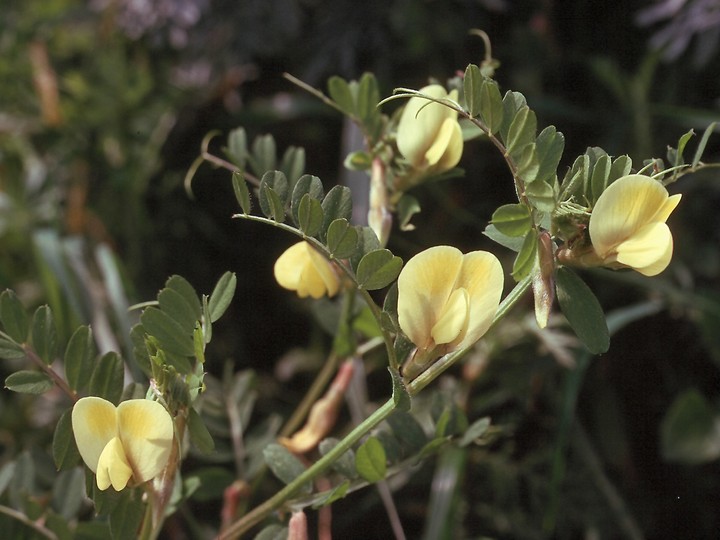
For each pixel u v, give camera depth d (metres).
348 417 0.57
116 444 0.26
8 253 0.66
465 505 0.54
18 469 0.37
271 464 0.32
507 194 0.62
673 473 0.59
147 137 0.65
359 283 0.28
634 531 0.52
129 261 0.64
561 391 0.55
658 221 0.26
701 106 0.62
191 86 0.65
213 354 0.63
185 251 0.65
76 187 0.65
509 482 0.55
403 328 0.27
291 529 0.30
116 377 0.30
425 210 0.61
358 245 0.29
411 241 0.60
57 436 0.29
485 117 0.27
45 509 0.36
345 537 0.57
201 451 0.28
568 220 0.27
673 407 0.55
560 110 0.60
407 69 0.63
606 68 0.59
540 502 0.55
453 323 0.26
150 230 0.65
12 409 0.57
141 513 0.29
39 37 0.68
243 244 0.65
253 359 0.64
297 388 0.62
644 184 0.26
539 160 0.27
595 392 0.59
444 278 0.26
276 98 0.63
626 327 0.60
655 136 0.61
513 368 0.55
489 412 0.57
